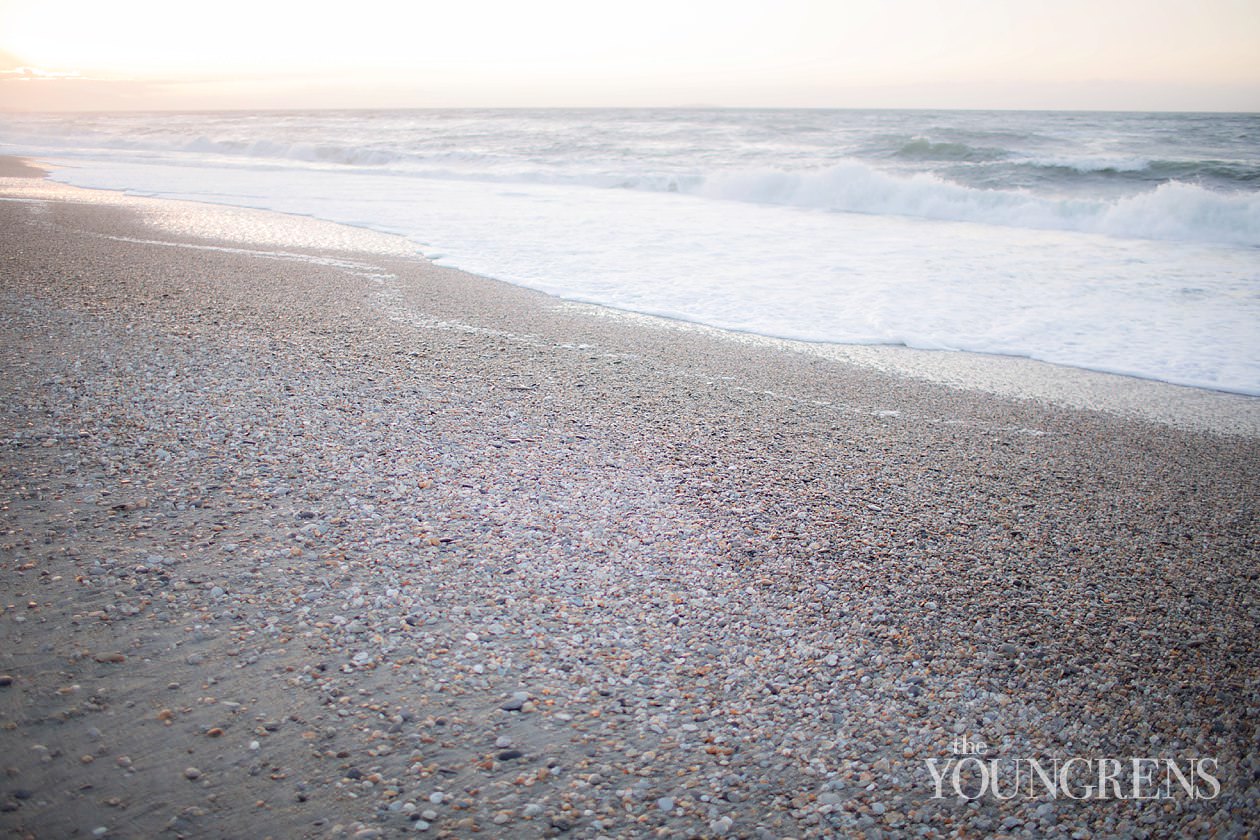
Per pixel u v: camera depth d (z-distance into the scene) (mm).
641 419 5500
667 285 9961
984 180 19125
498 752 2447
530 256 11391
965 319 8953
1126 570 3838
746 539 3904
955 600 3475
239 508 3848
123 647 2795
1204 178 17969
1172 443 5719
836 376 6902
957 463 5117
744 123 36031
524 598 3289
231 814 2139
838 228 14500
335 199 17359
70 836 2020
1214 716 2797
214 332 6746
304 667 2770
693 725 2633
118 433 4590
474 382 5992
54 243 10539
